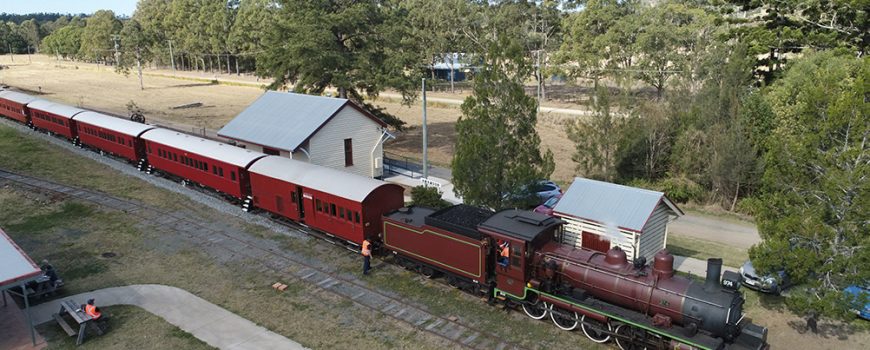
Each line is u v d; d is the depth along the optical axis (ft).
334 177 85.56
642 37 197.98
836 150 54.85
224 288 70.69
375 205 79.87
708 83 111.45
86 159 140.67
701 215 105.70
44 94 284.61
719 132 106.73
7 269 55.88
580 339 58.65
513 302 65.10
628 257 69.62
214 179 106.93
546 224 62.18
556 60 232.94
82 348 57.11
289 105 121.90
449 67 348.79
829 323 62.18
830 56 114.42
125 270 75.61
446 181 124.36
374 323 62.28
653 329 52.08
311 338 59.21
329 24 140.05
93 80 368.68
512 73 80.84
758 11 194.80
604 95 103.30
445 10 272.72
